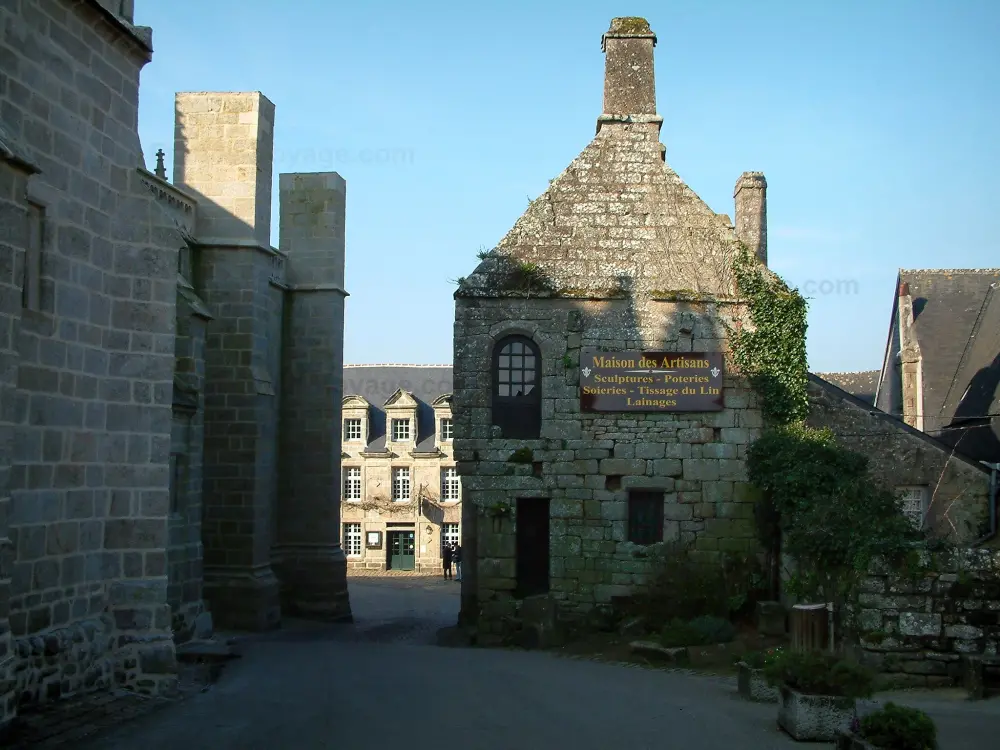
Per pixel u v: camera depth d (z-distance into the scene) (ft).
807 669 34.58
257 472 75.20
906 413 103.04
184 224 74.79
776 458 63.41
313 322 90.63
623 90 72.38
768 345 68.03
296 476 88.84
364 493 174.19
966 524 73.10
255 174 77.30
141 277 41.70
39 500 36.29
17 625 35.04
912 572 46.34
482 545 67.46
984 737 33.88
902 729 29.91
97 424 39.75
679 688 45.39
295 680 45.47
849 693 34.04
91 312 39.55
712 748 32.42
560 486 67.46
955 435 91.61
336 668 49.96
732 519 66.80
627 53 72.90
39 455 36.35
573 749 31.94
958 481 73.92
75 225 38.58
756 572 65.41
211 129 77.71
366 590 124.36
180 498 59.36
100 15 39.47
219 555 74.69
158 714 36.76
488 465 67.67
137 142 42.88
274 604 76.43
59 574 37.32
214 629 72.95
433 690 42.93
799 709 33.71
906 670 46.01
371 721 35.76
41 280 36.70
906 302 107.45
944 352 102.99
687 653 55.16
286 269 90.79
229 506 74.90
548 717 37.09
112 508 40.45
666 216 70.33
